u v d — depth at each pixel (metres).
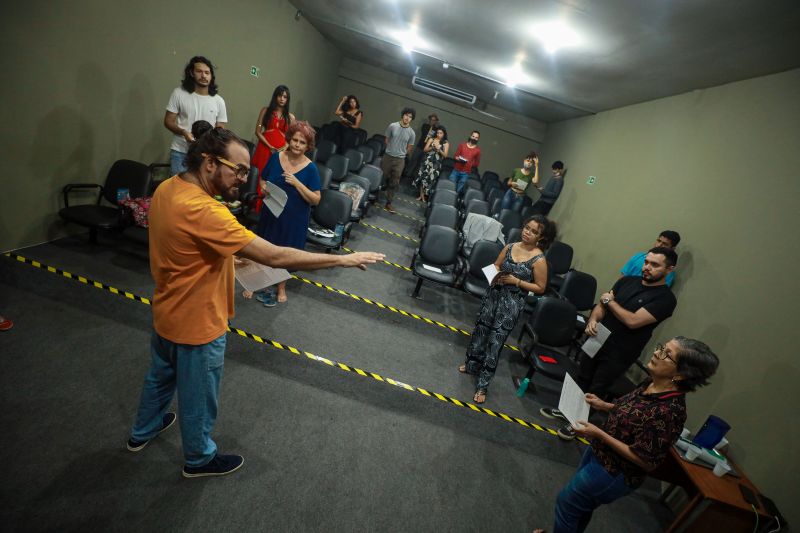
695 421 2.88
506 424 2.86
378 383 2.86
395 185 7.09
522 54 5.05
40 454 1.73
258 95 6.14
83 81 3.09
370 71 11.21
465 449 2.54
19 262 2.88
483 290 4.06
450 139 11.70
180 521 1.63
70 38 2.88
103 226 3.07
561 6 3.23
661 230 4.16
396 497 2.04
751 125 3.33
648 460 1.48
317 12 6.50
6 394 1.95
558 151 9.20
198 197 1.25
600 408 1.85
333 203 4.31
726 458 2.37
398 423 2.56
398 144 6.82
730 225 3.20
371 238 5.70
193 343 1.41
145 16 3.48
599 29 3.48
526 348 3.24
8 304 2.50
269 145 4.28
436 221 5.30
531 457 2.65
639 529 2.37
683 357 1.48
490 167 11.80
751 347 2.62
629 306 2.63
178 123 3.40
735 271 2.99
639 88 4.90
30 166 2.92
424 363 3.29
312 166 2.93
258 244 1.28
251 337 2.89
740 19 2.59
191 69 3.26
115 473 1.74
